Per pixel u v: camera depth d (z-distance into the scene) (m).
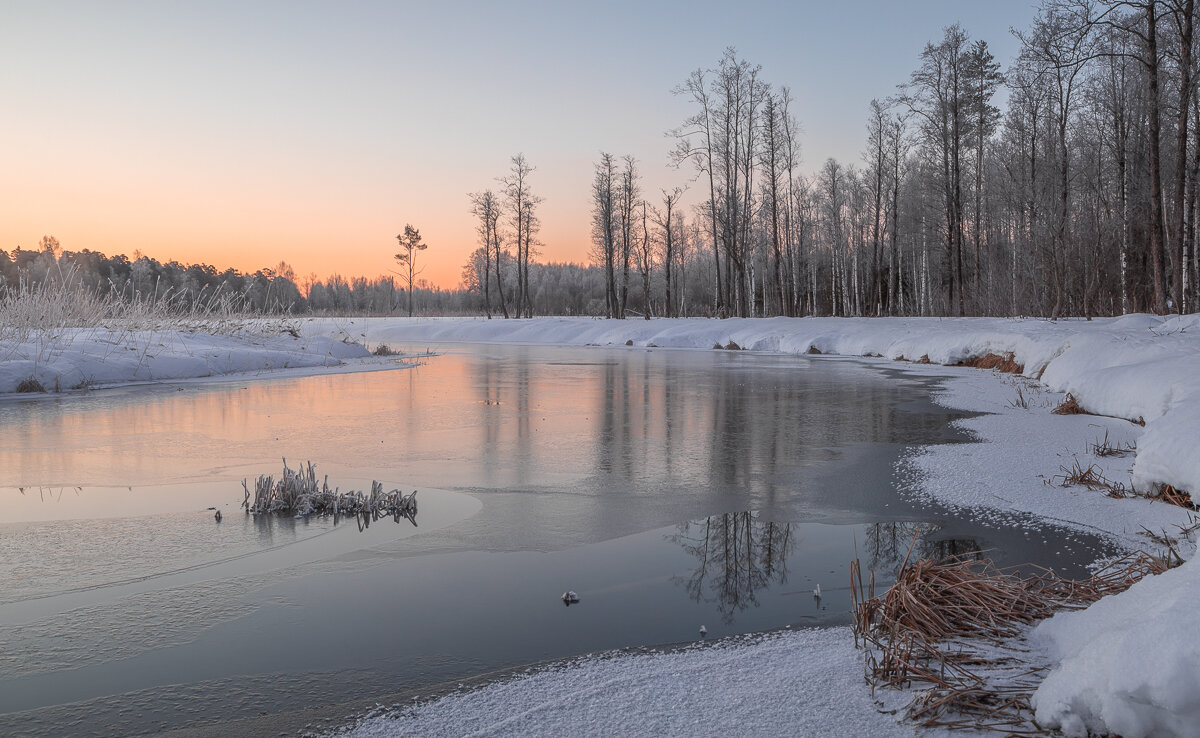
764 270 55.34
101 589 5.11
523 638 4.28
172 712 3.47
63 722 3.39
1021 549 5.77
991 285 38.69
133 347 21.02
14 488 8.09
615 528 6.61
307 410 14.40
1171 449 6.73
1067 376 15.16
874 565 5.59
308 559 5.74
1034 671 3.43
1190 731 2.60
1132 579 4.41
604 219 55.53
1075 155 41.56
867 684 3.46
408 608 4.77
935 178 41.91
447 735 3.15
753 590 5.09
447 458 9.73
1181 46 20.53
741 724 3.14
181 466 9.22
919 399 15.52
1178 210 20.97
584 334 45.25
